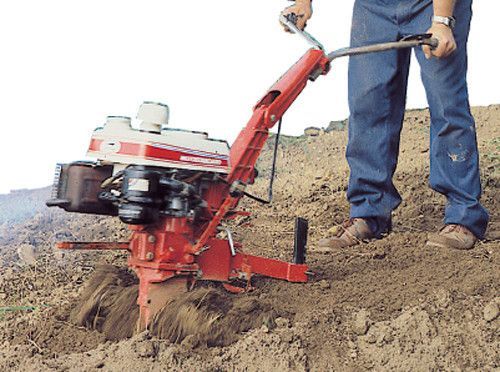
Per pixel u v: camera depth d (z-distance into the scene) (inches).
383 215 137.3
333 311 103.9
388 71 133.3
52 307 111.1
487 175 190.5
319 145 271.1
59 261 141.9
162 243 97.7
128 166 96.3
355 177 136.6
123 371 91.4
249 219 173.5
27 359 94.8
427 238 133.6
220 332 97.8
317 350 97.5
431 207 167.8
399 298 106.8
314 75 113.4
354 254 128.2
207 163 99.3
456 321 102.1
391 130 136.1
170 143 96.4
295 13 127.8
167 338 96.7
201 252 102.8
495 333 100.3
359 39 134.9
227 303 102.2
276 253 134.2
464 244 126.3
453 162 128.0
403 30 131.7
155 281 97.5
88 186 97.2
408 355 97.3
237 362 94.4
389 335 99.7
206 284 112.3
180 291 99.7
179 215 96.9
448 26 113.4
